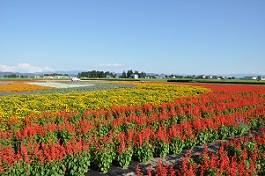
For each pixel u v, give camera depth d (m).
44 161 8.92
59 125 13.08
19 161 8.62
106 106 20.42
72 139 10.83
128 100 24.20
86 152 9.92
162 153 11.76
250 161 9.54
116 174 10.15
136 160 11.49
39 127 12.46
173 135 12.50
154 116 16.02
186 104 22.44
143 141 11.48
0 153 9.21
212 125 14.36
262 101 25.45
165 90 36.50
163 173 8.45
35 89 38.88
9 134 11.65
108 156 10.30
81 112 18.00
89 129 13.01
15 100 21.09
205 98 25.62
